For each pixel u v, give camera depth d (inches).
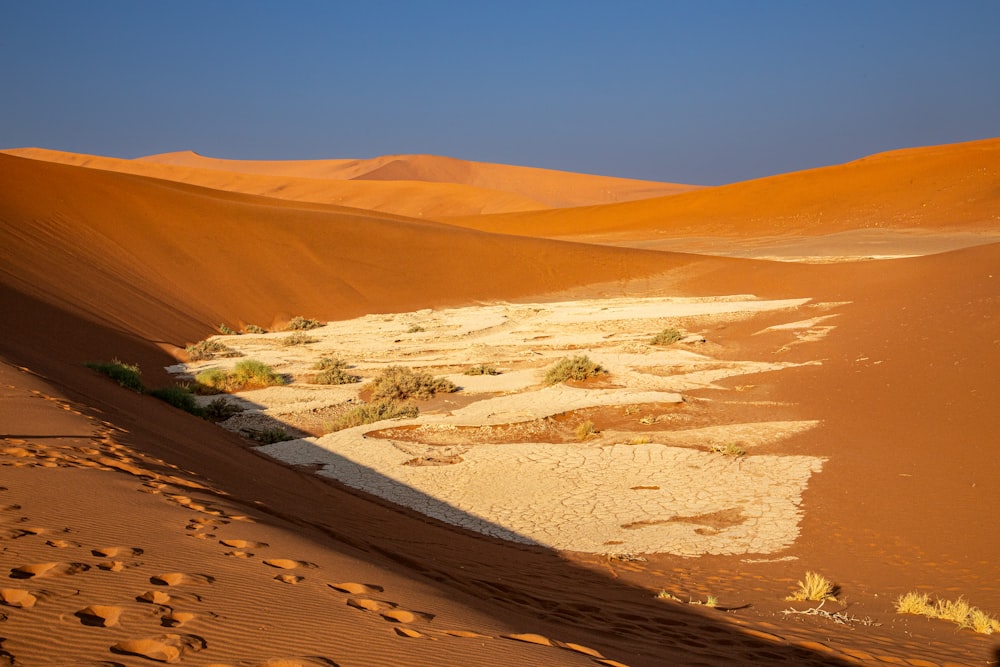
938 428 630.5
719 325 1496.1
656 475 579.2
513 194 6481.3
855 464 575.8
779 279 2048.5
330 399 986.7
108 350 1146.7
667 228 4212.6
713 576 375.9
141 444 406.9
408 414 840.3
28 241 1507.1
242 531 228.7
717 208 4370.1
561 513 502.9
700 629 263.9
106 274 1563.7
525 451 657.6
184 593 159.9
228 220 2133.4
